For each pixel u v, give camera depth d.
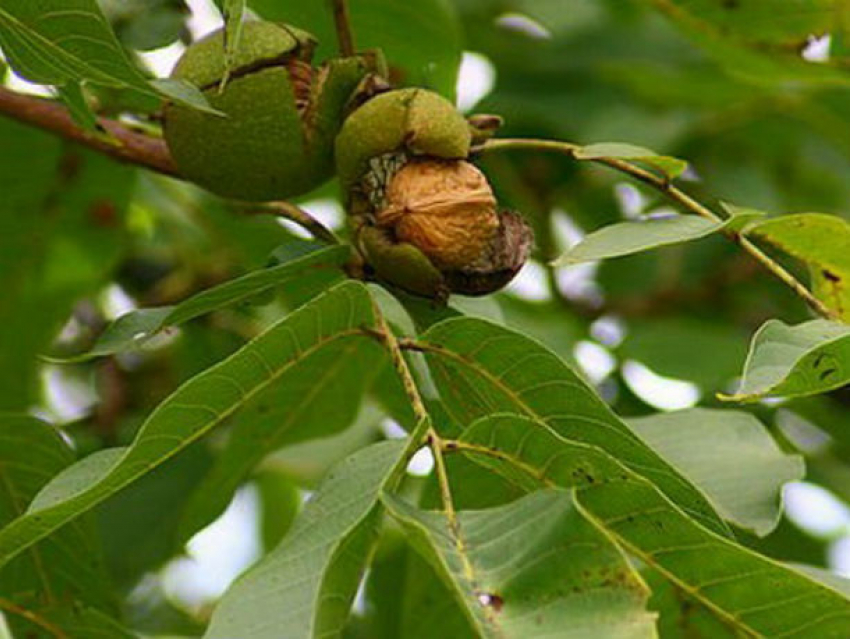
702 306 1.68
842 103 1.66
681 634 1.30
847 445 1.65
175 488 1.61
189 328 1.60
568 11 1.69
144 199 1.60
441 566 1.17
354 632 1.65
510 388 1.27
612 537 1.20
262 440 1.44
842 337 1.21
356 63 1.33
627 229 1.28
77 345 1.68
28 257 1.54
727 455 1.35
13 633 1.36
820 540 1.65
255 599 1.19
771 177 1.71
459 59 1.48
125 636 1.35
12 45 1.28
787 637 1.22
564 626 1.17
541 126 1.67
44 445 1.36
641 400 1.63
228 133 1.33
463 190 1.31
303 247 1.34
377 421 1.62
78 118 1.31
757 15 1.48
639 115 1.66
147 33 1.41
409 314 1.33
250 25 1.33
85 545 1.36
